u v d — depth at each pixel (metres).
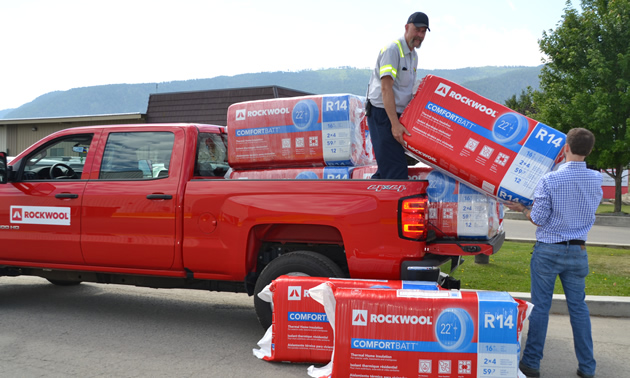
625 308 6.02
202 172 5.42
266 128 5.14
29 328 5.32
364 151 5.34
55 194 5.61
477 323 3.74
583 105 19.47
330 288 4.02
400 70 4.73
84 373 4.11
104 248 5.40
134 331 5.27
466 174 4.33
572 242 4.07
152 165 5.35
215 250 4.97
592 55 19.25
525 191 4.16
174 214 5.11
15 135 27.06
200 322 5.65
